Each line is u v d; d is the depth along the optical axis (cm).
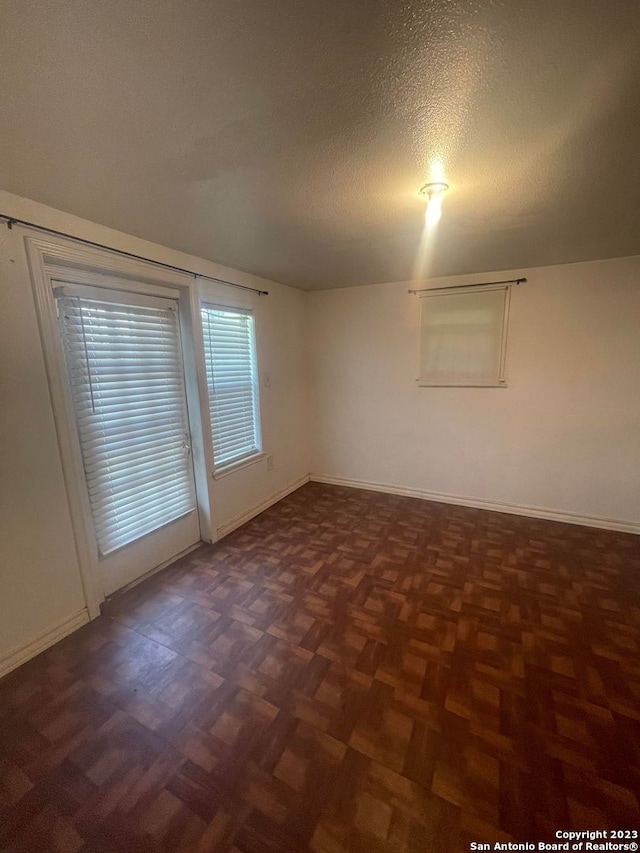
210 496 295
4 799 124
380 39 88
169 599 228
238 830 114
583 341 301
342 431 423
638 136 126
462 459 364
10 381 172
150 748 140
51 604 193
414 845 110
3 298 167
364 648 186
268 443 368
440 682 165
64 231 187
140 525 250
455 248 254
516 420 335
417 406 376
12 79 96
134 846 111
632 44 88
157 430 260
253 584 242
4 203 165
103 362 221
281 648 187
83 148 130
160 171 146
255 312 338
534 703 154
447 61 94
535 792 122
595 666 173
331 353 412
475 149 134
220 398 306
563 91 104
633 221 205
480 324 334
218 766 133
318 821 116
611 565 257
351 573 252
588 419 309
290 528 322
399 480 399
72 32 83
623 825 114
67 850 111
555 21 83
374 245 245
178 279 254
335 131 122
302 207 182
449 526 320
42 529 188
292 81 100
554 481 328
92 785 128
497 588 233
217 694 162
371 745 138
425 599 223
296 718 150
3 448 171
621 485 305
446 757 134
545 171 150
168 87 101
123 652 187
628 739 139
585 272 292
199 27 83
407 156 138
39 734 146
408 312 364
